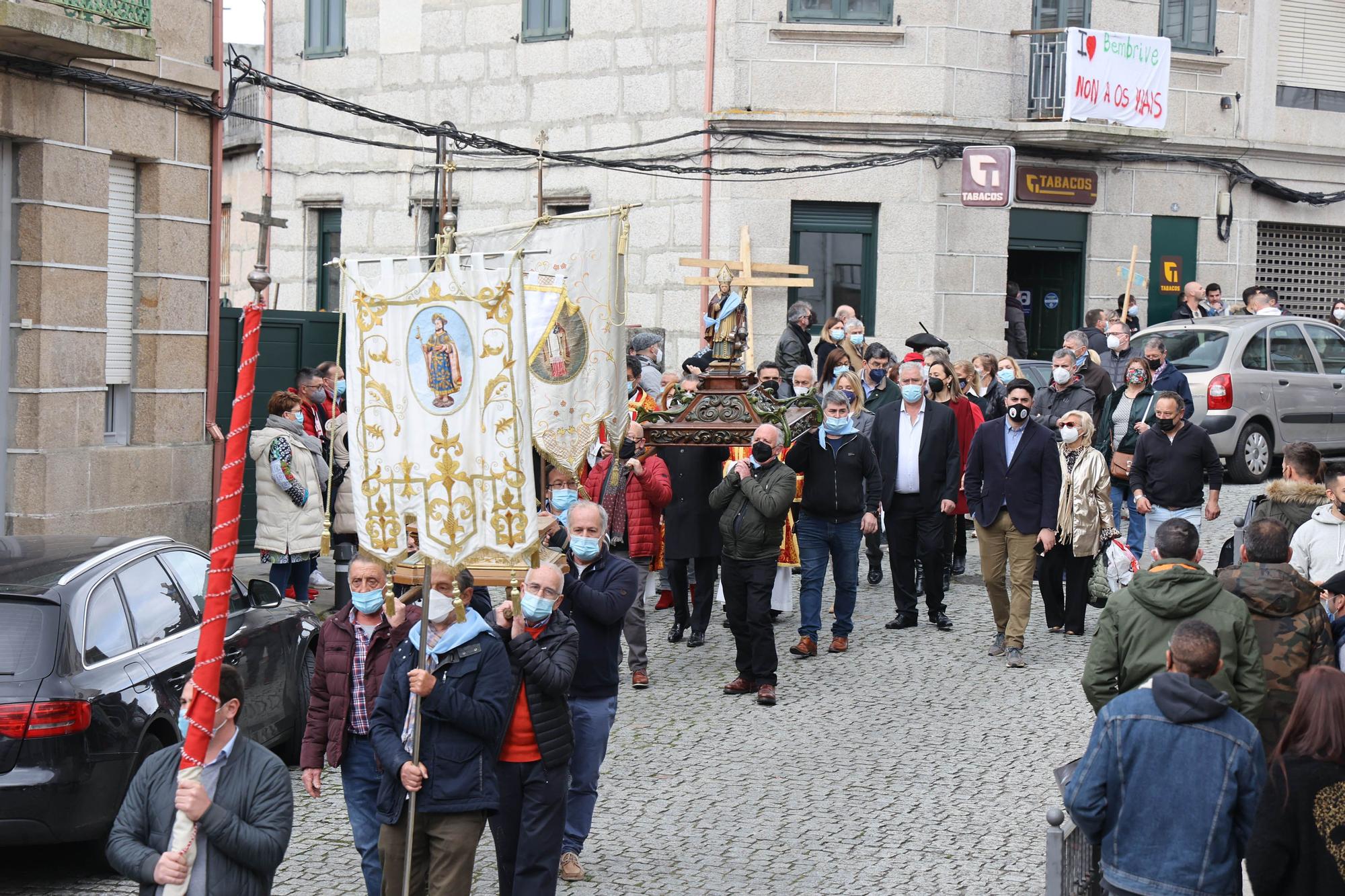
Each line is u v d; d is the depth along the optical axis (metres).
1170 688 5.27
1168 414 12.72
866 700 10.82
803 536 12.10
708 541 12.21
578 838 7.44
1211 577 6.76
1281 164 25.05
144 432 14.53
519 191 23.78
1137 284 23.67
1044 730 10.02
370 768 6.84
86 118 13.51
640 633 11.23
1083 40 21.88
